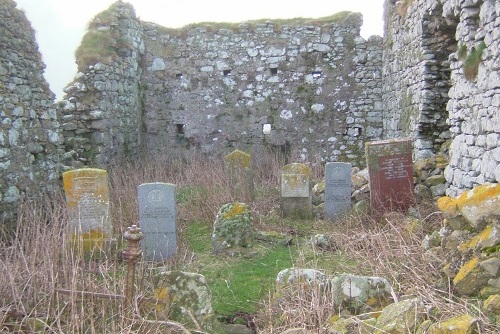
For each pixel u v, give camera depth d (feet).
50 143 27.96
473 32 21.86
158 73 48.01
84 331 13.57
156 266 21.11
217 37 47.34
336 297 14.05
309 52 46.47
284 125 47.06
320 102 46.60
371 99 45.91
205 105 47.83
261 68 47.03
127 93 43.29
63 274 15.58
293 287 15.37
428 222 22.88
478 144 20.80
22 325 13.38
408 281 15.79
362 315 13.17
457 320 11.39
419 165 28.35
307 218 29.37
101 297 14.01
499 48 18.66
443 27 29.40
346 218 27.14
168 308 14.42
